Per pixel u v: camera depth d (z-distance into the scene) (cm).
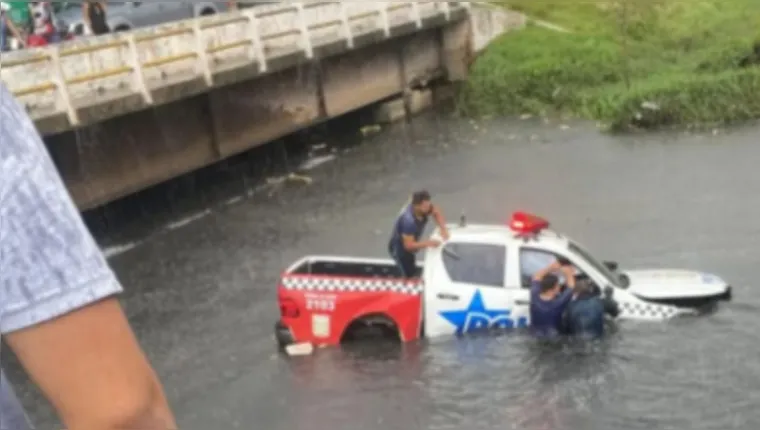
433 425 1049
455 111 2912
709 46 2925
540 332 1235
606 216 1850
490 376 1145
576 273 1253
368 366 1204
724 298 1276
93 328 156
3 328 154
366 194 2183
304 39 2450
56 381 155
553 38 3044
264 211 2109
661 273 1322
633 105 2523
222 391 1193
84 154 1923
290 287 1282
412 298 1262
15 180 154
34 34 2214
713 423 1006
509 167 2303
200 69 2112
